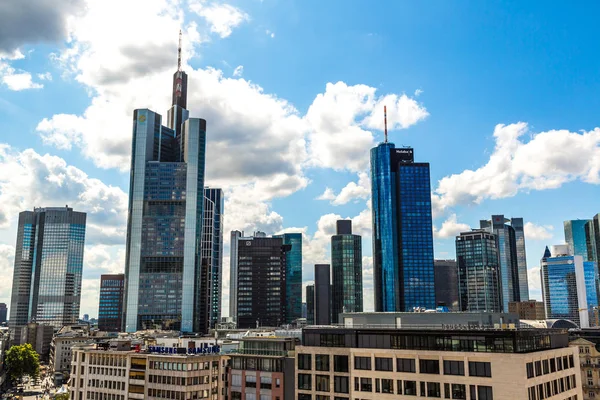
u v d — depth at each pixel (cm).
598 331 18962
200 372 18088
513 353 11369
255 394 16362
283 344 16462
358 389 13288
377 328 13675
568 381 12800
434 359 12288
